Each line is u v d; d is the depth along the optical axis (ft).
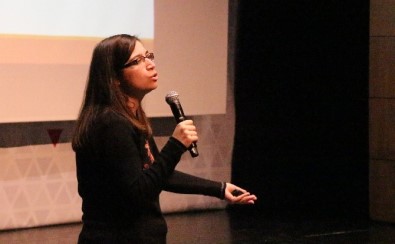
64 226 24.06
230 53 27.99
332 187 26.58
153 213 11.72
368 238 22.76
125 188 11.12
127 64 11.81
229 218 26.08
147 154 11.87
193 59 25.29
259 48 27.71
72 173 24.36
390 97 24.89
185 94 25.18
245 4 27.81
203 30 25.46
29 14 21.61
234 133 28.35
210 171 27.86
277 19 27.27
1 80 21.26
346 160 26.27
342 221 25.41
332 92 26.40
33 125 23.49
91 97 11.76
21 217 23.44
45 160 23.79
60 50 22.26
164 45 24.59
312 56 26.71
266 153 27.78
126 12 23.65
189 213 27.02
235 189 12.85
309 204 27.07
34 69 21.77
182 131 11.50
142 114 12.21
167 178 11.54
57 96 22.29
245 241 22.21
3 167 23.03
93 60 11.93
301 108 27.02
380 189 25.25
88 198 11.64
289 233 23.40
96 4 22.95
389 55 24.84
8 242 21.52
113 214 11.46
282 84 27.35
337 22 26.14
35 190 23.66
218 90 25.96
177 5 24.80
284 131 27.37
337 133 26.37
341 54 26.14
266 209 27.73
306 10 26.68
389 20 24.76
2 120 21.35
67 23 22.38
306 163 27.02
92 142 11.37
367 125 25.90
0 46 21.15
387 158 25.05
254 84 27.94
